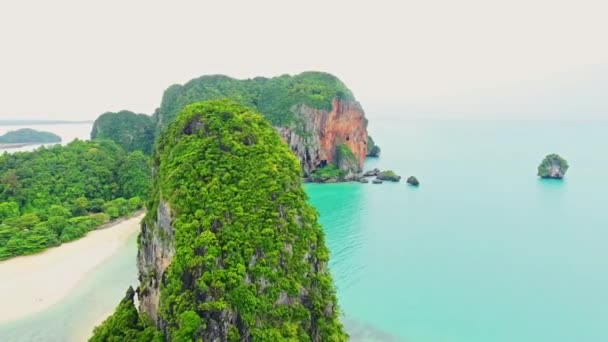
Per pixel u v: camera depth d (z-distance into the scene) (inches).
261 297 1099.3
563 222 3348.9
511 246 2765.7
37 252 2464.3
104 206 3253.0
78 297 1942.7
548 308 1921.8
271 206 1280.8
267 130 1673.2
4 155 3548.2
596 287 2144.4
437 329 1737.2
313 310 1203.2
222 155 1425.9
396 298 2010.3
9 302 1872.5
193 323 993.5
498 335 1695.4
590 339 1670.8
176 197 1290.6
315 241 1323.8
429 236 2947.8
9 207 2893.7
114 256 2458.2
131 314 1288.1
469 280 2223.2
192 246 1139.3
